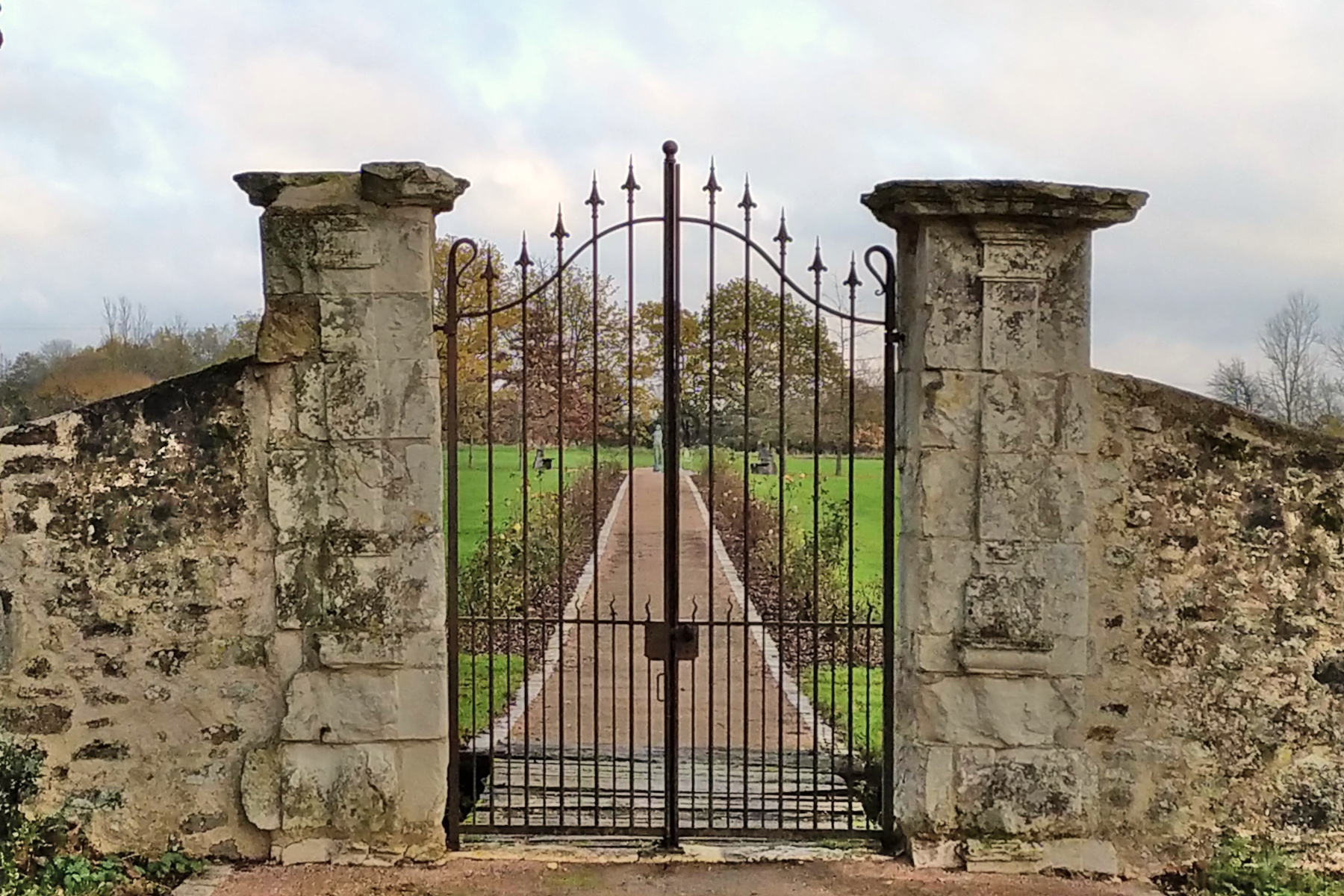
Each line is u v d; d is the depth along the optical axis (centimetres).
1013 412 505
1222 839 514
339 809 511
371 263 504
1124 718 515
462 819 582
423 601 510
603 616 1149
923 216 499
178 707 513
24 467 505
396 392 507
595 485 519
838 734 759
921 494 508
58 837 502
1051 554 505
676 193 514
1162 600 514
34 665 508
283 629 511
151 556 511
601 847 538
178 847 513
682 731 764
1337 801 512
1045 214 493
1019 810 507
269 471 509
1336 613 512
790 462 2359
